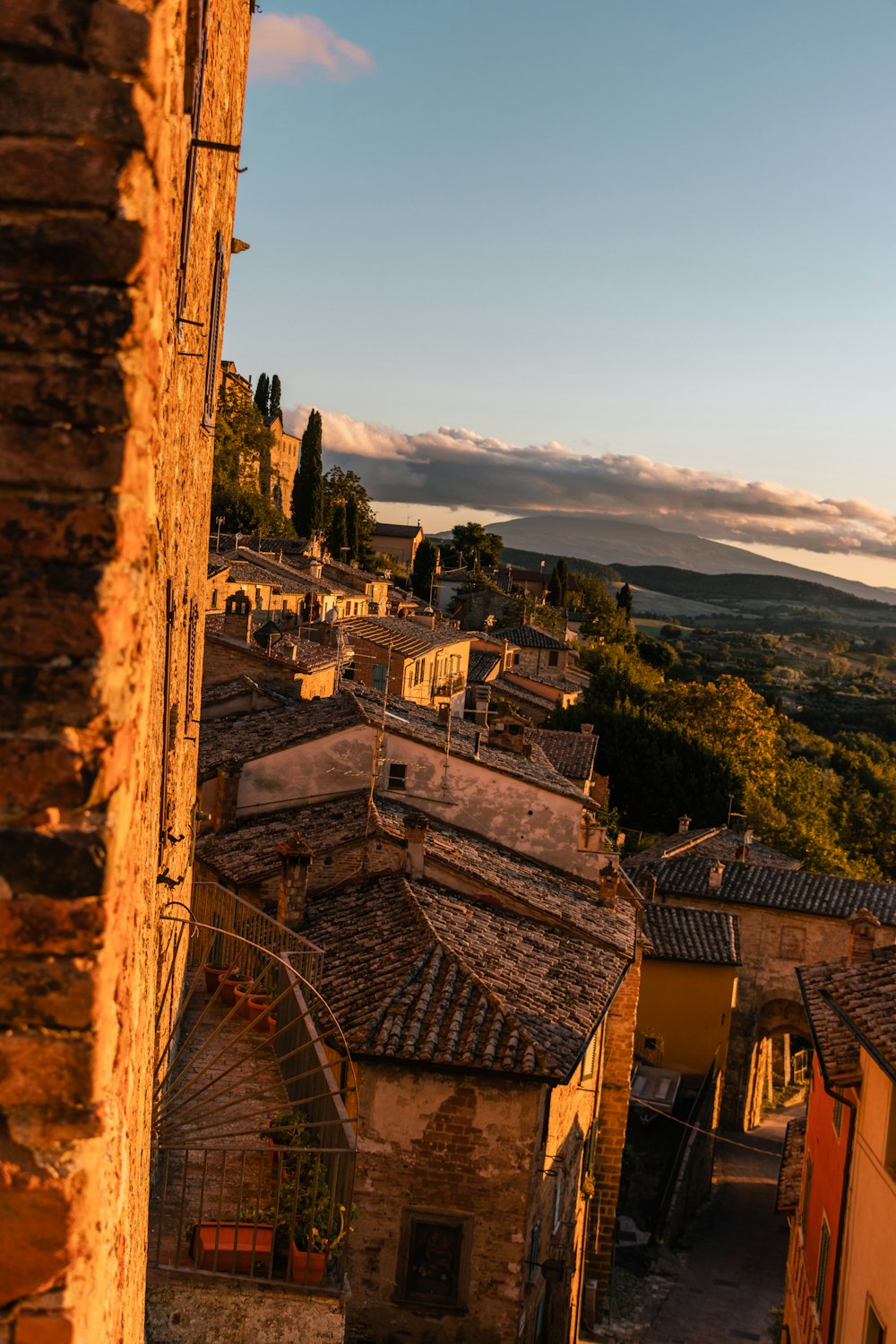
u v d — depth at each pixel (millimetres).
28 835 3629
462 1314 18172
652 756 78375
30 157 3617
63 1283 3699
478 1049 18219
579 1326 28234
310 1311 9945
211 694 36781
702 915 51094
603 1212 30172
